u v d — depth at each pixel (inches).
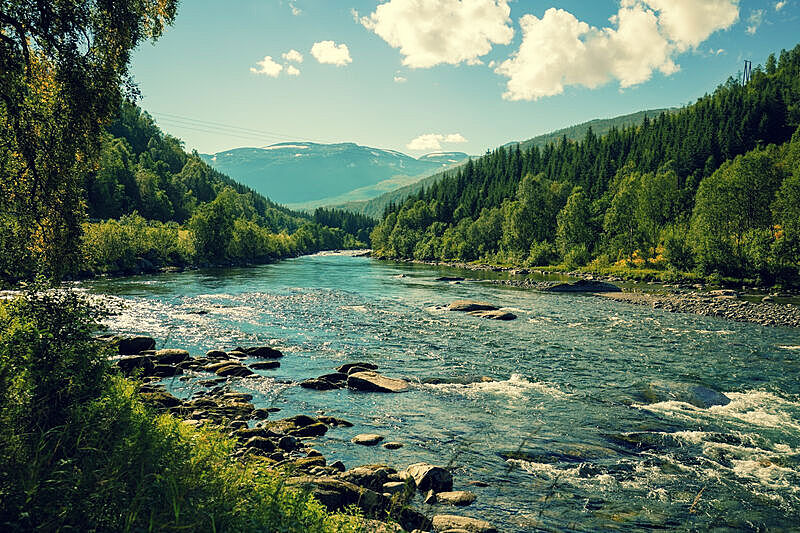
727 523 396.5
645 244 3661.4
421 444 551.5
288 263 4601.4
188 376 783.7
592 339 1197.1
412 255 6136.8
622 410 679.7
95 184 4185.5
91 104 451.8
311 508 295.1
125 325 1204.5
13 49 403.5
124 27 454.6
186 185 6624.0
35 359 312.2
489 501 422.3
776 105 5964.6
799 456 532.4
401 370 882.1
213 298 1785.2
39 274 385.4
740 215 2856.8
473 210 6806.1
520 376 849.5
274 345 1051.9
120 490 241.3
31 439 265.4
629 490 450.0
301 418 601.0
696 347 1114.7
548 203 4968.0
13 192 434.3
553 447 549.6
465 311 1627.7
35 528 201.8
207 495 271.9
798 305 1849.2
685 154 5413.4
